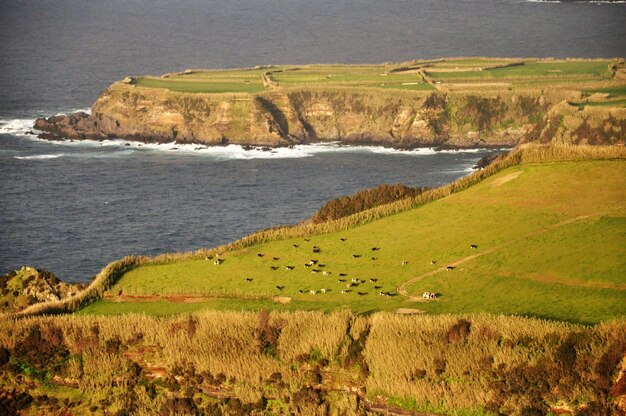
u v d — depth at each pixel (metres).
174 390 112.44
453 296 120.19
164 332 115.12
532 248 131.50
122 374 114.38
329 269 132.75
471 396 102.44
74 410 113.56
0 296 134.75
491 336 105.69
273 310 118.31
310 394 107.06
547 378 101.19
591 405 99.31
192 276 133.38
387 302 120.06
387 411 104.69
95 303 128.00
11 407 114.94
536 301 115.75
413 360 105.56
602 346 101.50
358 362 107.88
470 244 135.38
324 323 111.44
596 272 122.31
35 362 116.62
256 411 108.19
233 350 112.25
